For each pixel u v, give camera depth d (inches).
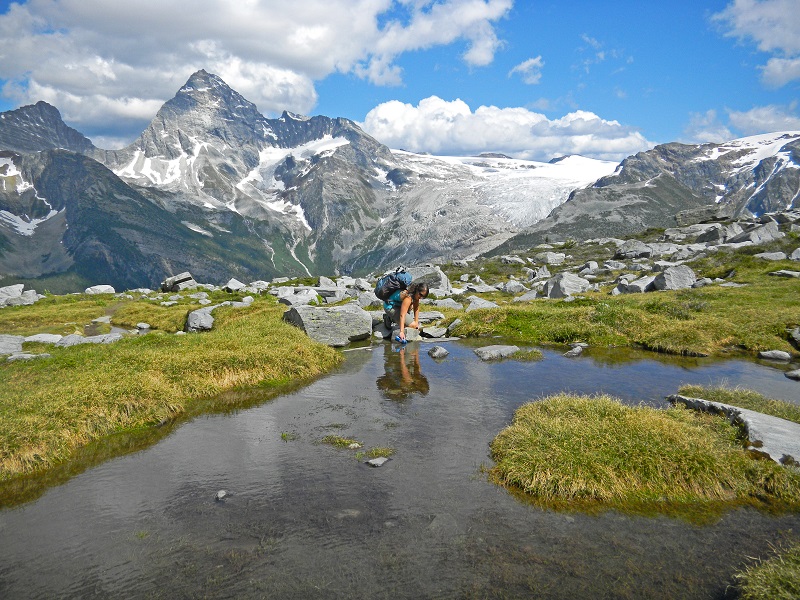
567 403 560.1
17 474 455.8
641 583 295.0
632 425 474.0
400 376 758.5
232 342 865.5
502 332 1085.1
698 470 406.0
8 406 562.9
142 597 289.0
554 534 346.0
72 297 2303.2
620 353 908.0
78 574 311.3
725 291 1433.3
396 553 326.0
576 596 284.4
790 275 1672.0
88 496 412.5
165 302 1943.9
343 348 984.9
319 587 294.4
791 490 385.4
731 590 288.4
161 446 513.3
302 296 1609.3
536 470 411.8
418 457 468.4
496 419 562.6
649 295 1502.2
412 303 1050.7
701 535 344.2
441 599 282.8
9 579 307.6
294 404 636.7
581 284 1882.4
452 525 357.1
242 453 488.7
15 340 1046.4
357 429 542.3
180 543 341.7
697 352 885.8
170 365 721.6
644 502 386.3
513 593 287.3
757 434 452.1
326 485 418.3
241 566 315.3
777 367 799.7
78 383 627.2
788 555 306.2
